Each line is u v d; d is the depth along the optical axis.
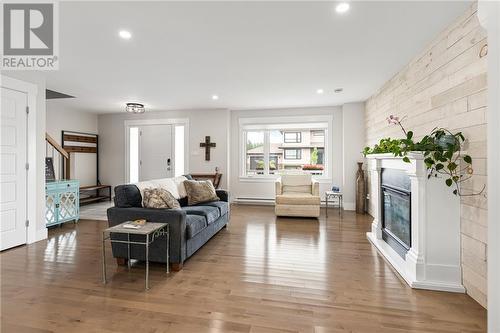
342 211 5.48
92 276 2.46
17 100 3.28
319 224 4.43
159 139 6.74
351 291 2.16
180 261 2.58
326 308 1.91
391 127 3.95
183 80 4.08
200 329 1.67
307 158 6.34
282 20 2.35
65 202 4.30
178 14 2.25
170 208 2.81
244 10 2.20
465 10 2.15
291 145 6.41
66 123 6.21
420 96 2.97
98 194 6.96
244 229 4.12
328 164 6.03
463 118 2.16
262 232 3.95
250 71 3.67
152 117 6.75
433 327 1.70
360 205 5.27
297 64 3.39
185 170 6.55
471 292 2.07
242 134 6.49
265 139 6.48
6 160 3.15
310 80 4.05
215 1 2.07
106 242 3.47
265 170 6.49
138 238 2.65
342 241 3.50
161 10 2.19
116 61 3.30
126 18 2.32
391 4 2.11
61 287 2.24
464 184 2.13
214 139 6.39
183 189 3.90
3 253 3.05
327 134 6.07
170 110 6.60
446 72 2.43
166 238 2.59
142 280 2.37
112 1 2.06
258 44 2.83
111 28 2.49
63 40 2.73
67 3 2.10
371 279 2.38
